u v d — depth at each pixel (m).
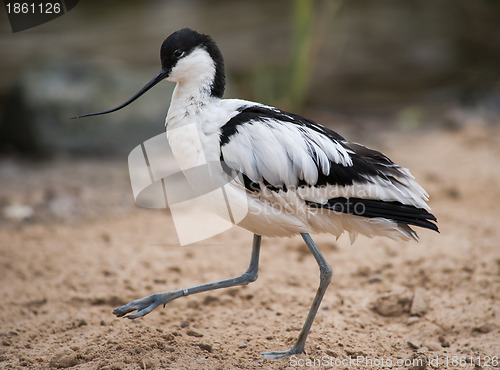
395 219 6.64
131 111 14.70
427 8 24.14
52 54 19.28
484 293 8.22
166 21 22.69
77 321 7.72
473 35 22.42
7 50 19.62
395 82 19.77
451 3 24.11
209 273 9.20
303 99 17.69
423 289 8.53
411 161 13.73
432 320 7.80
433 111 17.86
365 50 21.44
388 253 9.68
